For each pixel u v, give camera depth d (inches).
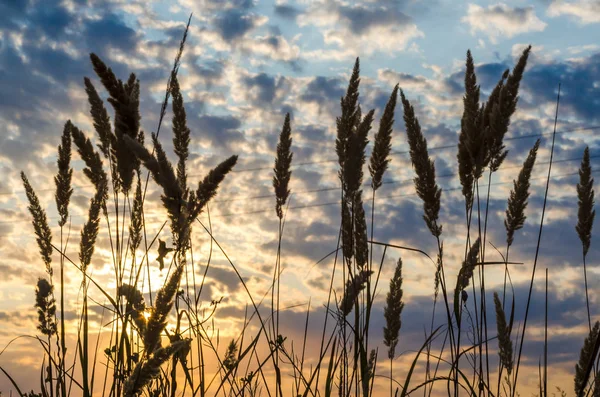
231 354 73.3
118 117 66.9
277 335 77.4
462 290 75.0
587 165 81.0
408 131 75.5
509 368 76.9
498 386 75.6
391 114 77.4
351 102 77.5
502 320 77.5
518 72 72.7
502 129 73.0
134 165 69.4
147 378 48.7
